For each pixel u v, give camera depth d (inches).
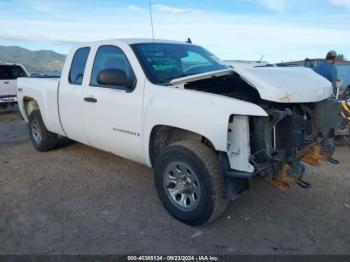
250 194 160.4
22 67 484.7
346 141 255.9
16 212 142.3
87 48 178.2
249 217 138.1
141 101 141.5
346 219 137.2
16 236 123.1
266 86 119.6
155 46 161.0
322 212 143.2
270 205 149.3
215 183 117.8
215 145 115.6
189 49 175.6
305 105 137.1
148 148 141.8
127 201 153.3
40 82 218.2
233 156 116.5
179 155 125.0
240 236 123.8
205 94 121.6
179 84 137.3
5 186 172.1
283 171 118.6
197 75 136.8
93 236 123.2
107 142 166.4
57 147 242.4
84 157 221.3
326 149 150.3
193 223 127.7
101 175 187.3
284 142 116.9
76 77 183.8
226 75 138.0
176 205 132.6
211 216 121.0
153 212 142.3
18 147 255.9
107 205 149.2
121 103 150.3
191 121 121.0
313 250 115.2
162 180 135.0
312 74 148.9
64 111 191.5
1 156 229.8
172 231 127.0
